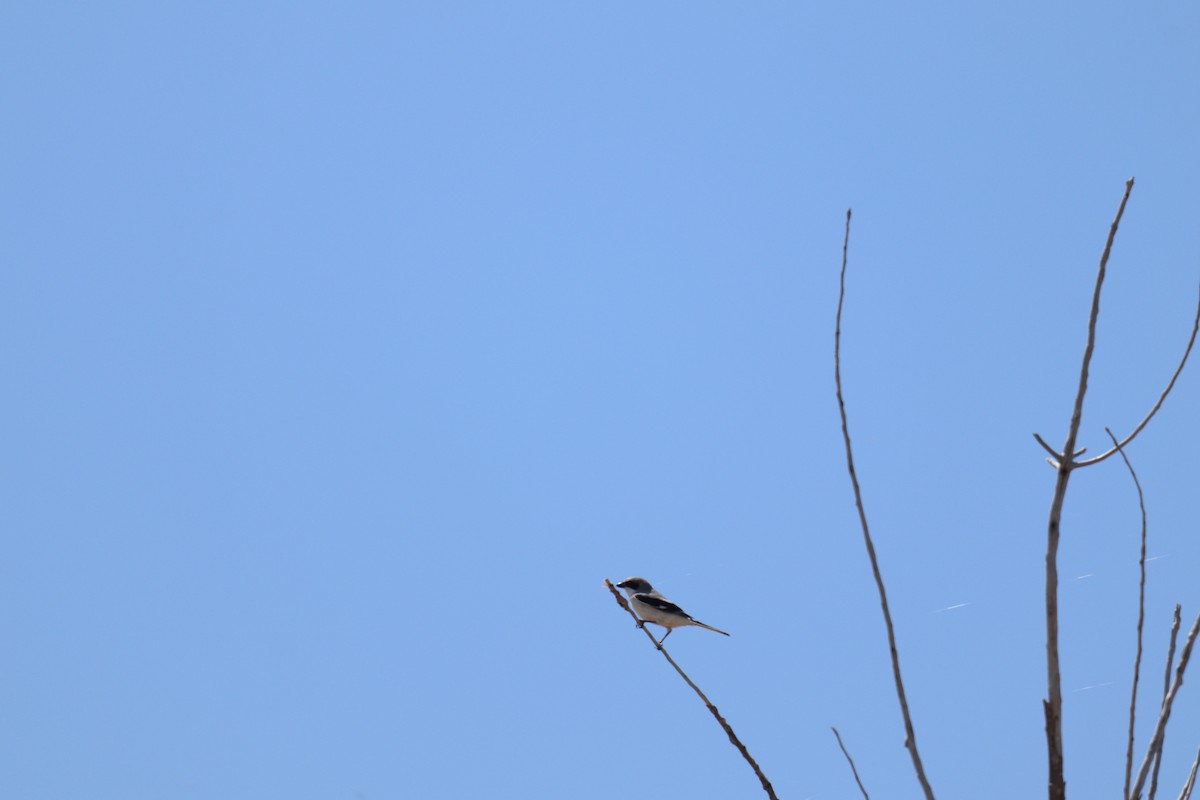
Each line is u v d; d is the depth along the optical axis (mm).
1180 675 10250
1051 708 9500
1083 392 9672
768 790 12625
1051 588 9664
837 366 10266
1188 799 10273
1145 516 10867
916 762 9445
